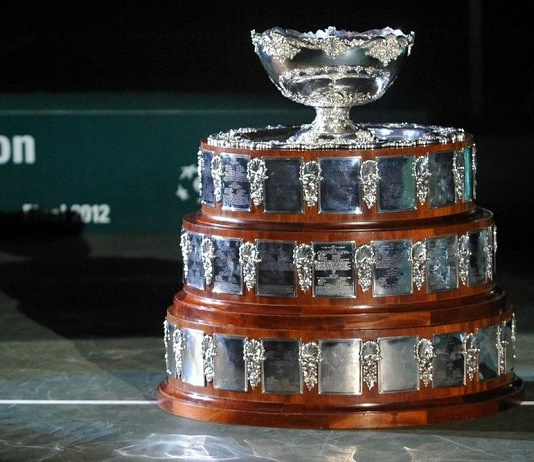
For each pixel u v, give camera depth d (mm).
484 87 13086
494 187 11836
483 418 7152
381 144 6984
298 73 7223
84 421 7273
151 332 9203
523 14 13297
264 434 6957
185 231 7402
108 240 11977
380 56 7148
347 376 6984
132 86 12938
